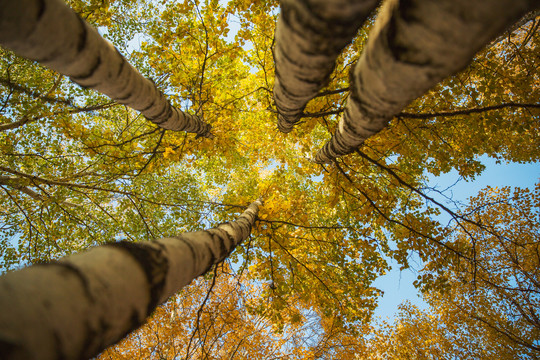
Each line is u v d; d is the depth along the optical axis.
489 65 3.11
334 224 5.24
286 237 3.57
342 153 2.64
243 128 5.23
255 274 3.85
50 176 3.68
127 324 0.65
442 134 3.60
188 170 7.75
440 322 8.66
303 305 5.39
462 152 3.61
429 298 8.27
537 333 6.82
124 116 6.30
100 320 0.55
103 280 0.56
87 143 3.31
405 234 3.51
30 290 0.44
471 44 0.58
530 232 6.04
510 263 6.09
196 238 1.18
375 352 8.82
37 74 4.49
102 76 1.32
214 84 4.32
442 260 3.30
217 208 4.32
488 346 7.82
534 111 2.99
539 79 4.03
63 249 5.29
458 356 8.02
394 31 0.64
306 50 0.93
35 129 4.86
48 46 0.93
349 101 1.24
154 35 3.25
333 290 3.89
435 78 0.72
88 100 5.38
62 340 0.46
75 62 1.10
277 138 5.56
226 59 5.45
